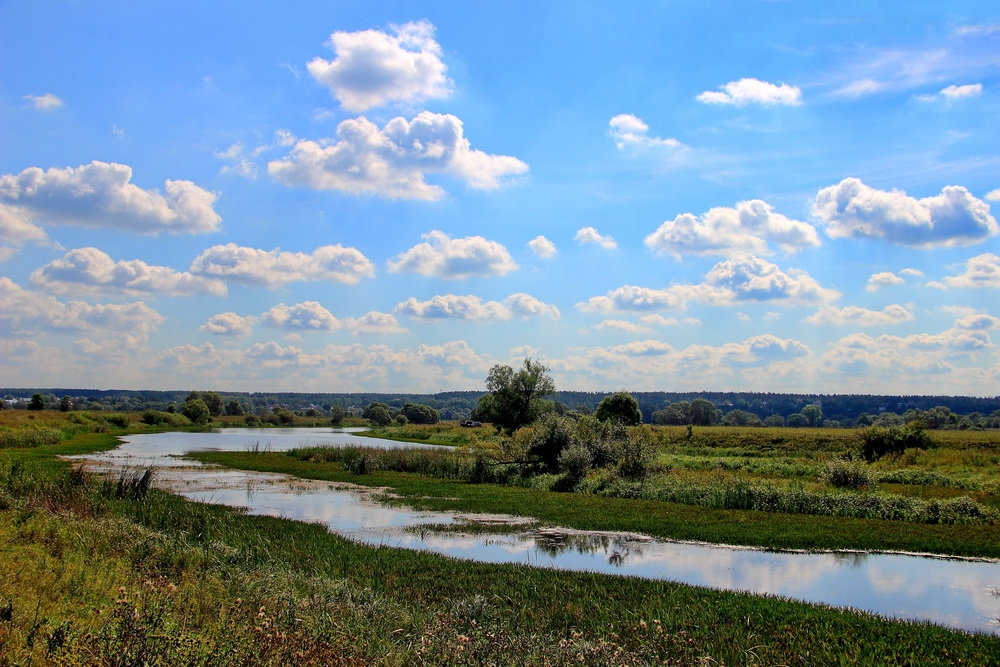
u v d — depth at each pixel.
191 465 40.38
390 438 85.69
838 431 70.81
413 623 9.70
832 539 19.22
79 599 8.22
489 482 35.47
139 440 72.06
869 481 31.81
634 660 8.50
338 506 25.14
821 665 9.18
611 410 70.75
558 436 36.50
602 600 12.34
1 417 69.31
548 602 12.14
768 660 9.26
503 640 8.65
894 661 9.25
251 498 26.94
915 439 47.97
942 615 12.38
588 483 31.48
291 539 17.05
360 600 10.86
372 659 7.41
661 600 12.33
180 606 8.01
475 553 17.17
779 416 182.00
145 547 12.16
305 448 50.19
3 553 9.67
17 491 17.45
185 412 133.88
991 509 23.95
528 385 84.75
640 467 33.50
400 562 15.02
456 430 98.50
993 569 16.19
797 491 26.19
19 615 6.93
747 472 40.66
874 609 12.72
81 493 18.31
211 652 6.13
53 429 61.97
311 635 7.41
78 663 5.49
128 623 5.94
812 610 11.84
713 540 19.20
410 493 29.34
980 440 51.84
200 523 18.02
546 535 19.81
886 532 20.31
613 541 19.02
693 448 59.69
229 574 11.28
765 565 16.33
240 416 169.00
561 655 8.23
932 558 17.33
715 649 9.59
